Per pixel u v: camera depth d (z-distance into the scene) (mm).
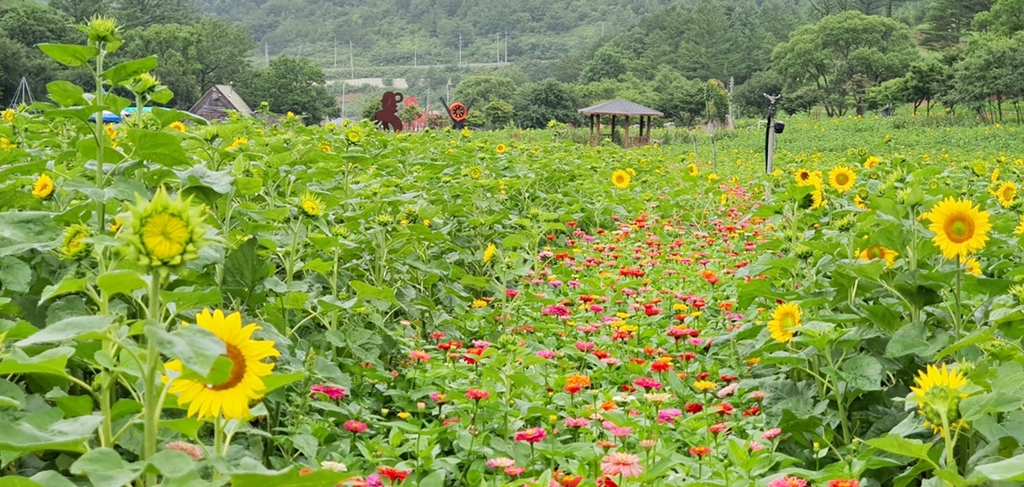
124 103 3836
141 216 1983
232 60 92875
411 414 4355
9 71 62406
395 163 8500
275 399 3592
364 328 4965
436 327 5605
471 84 104312
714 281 6586
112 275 2008
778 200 6996
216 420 2357
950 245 3969
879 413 3918
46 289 2404
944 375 2834
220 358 1997
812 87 87562
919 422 3262
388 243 5617
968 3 96375
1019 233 5098
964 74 52094
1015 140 36000
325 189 6664
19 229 3398
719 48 124688
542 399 4332
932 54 92875
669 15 141875
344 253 5477
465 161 9641
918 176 5953
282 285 3975
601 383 4918
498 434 4031
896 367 4066
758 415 4293
